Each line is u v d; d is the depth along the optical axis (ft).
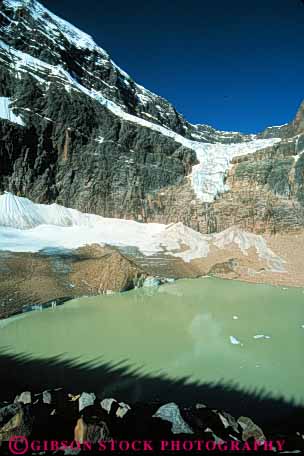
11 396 30.48
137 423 18.47
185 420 19.53
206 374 35.65
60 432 17.53
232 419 21.44
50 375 35.04
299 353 41.52
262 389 32.53
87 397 21.36
